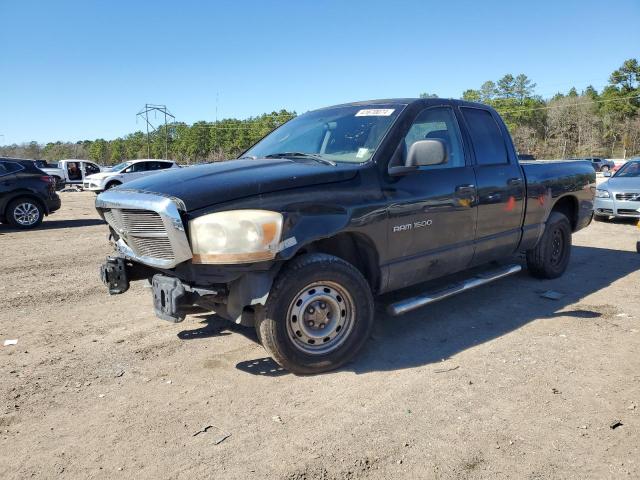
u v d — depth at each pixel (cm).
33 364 387
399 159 403
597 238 941
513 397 328
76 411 317
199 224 315
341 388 342
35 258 799
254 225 314
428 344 418
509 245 522
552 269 607
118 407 321
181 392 340
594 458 265
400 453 270
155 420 305
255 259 316
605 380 351
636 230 1039
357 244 387
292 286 337
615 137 9144
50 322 484
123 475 254
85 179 2492
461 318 479
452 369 370
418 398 328
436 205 424
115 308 527
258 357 394
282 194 335
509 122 9538
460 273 605
